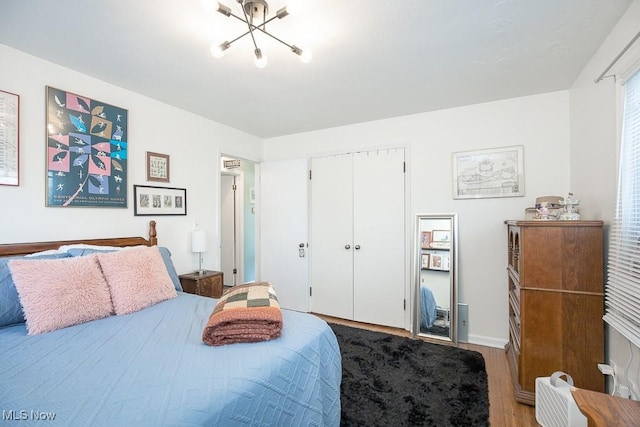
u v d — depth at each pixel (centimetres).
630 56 149
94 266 170
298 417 117
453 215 293
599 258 172
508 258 263
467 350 261
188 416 83
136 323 154
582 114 220
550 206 202
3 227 180
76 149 213
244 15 151
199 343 129
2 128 179
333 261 358
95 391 92
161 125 275
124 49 187
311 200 375
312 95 264
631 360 148
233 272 486
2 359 114
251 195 491
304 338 138
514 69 216
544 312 182
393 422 166
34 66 193
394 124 325
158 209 270
